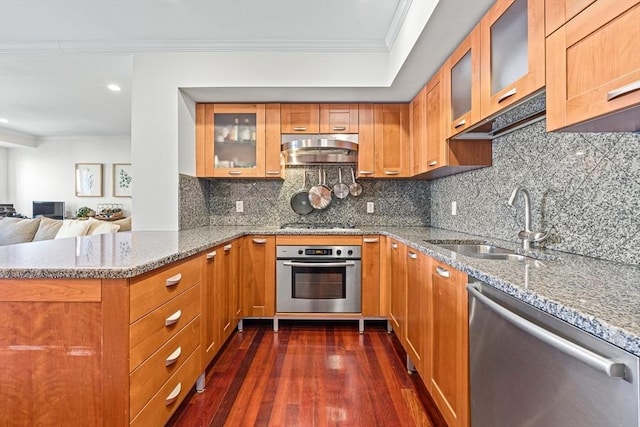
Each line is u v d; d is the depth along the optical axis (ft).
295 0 7.02
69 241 6.30
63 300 3.66
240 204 11.22
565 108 3.51
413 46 6.66
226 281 7.73
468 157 7.25
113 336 3.66
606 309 2.30
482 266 3.91
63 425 3.67
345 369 7.18
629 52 2.73
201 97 9.67
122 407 3.66
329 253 9.47
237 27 8.09
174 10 7.37
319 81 8.93
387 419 5.50
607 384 2.08
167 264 4.63
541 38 3.96
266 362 7.49
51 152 22.41
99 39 8.57
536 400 2.78
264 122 10.05
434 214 10.87
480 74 5.60
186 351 5.32
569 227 4.94
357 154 10.25
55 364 3.68
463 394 4.27
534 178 5.76
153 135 8.96
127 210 22.34
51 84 11.23
